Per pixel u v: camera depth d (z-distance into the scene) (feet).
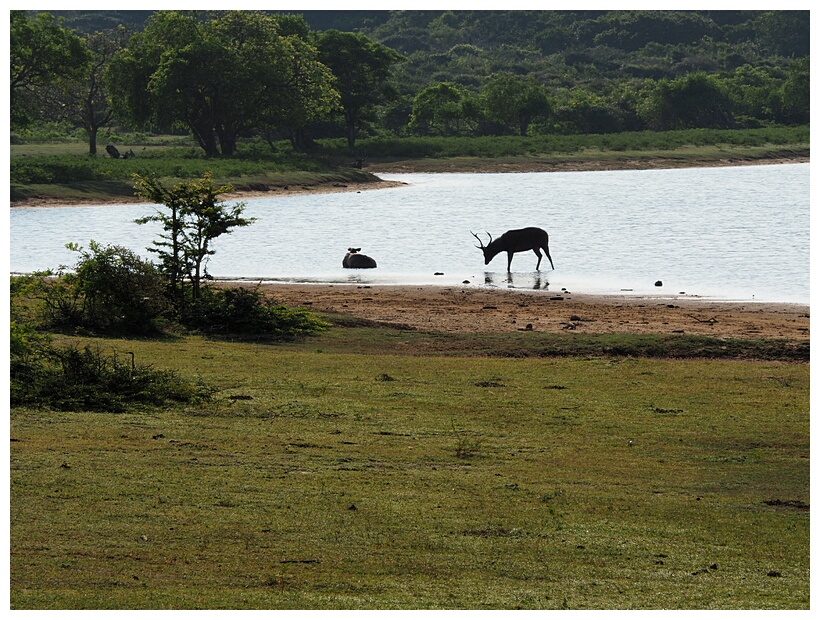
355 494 108.47
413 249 400.67
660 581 87.66
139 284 210.38
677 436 138.62
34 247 399.24
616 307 269.64
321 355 194.49
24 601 78.54
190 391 152.25
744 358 200.13
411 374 176.96
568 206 573.74
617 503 109.19
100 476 109.91
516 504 107.55
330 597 81.66
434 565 89.76
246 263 363.15
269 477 113.09
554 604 81.41
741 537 99.55
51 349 159.63
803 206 552.82
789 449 132.98
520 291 298.97
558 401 158.10
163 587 82.48
